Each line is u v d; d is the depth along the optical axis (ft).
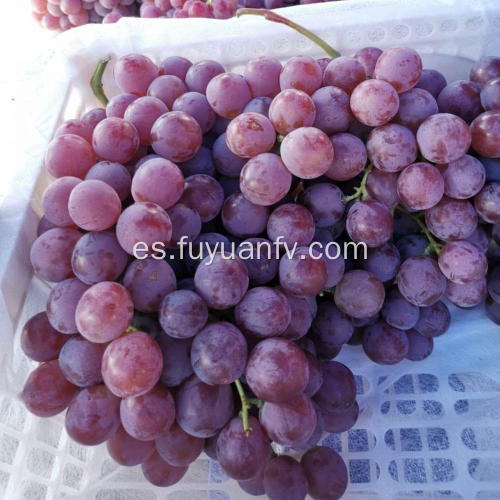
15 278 0.91
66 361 0.75
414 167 0.83
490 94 0.90
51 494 0.93
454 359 1.15
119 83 1.04
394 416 1.09
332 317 0.95
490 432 1.06
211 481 1.01
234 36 1.17
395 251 0.94
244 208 0.83
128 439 0.78
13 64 1.55
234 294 0.72
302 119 0.81
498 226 0.95
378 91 0.80
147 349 0.68
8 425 0.90
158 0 1.59
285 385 0.69
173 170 0.78
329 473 0.90
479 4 1.12
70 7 1.76
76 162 0.86
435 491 1.01
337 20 1.14
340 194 0.87
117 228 0.73
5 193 0.97
